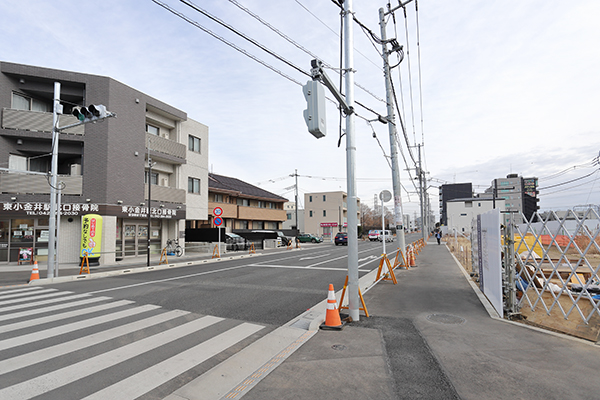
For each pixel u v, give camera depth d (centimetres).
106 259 1744
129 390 361
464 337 501
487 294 774
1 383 375
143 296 861
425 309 682
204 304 765
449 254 2133
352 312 602
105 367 420
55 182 1223
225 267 1522
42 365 425
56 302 799
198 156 2553
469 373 378
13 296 884
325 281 1085
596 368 385
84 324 607
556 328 541
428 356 429
